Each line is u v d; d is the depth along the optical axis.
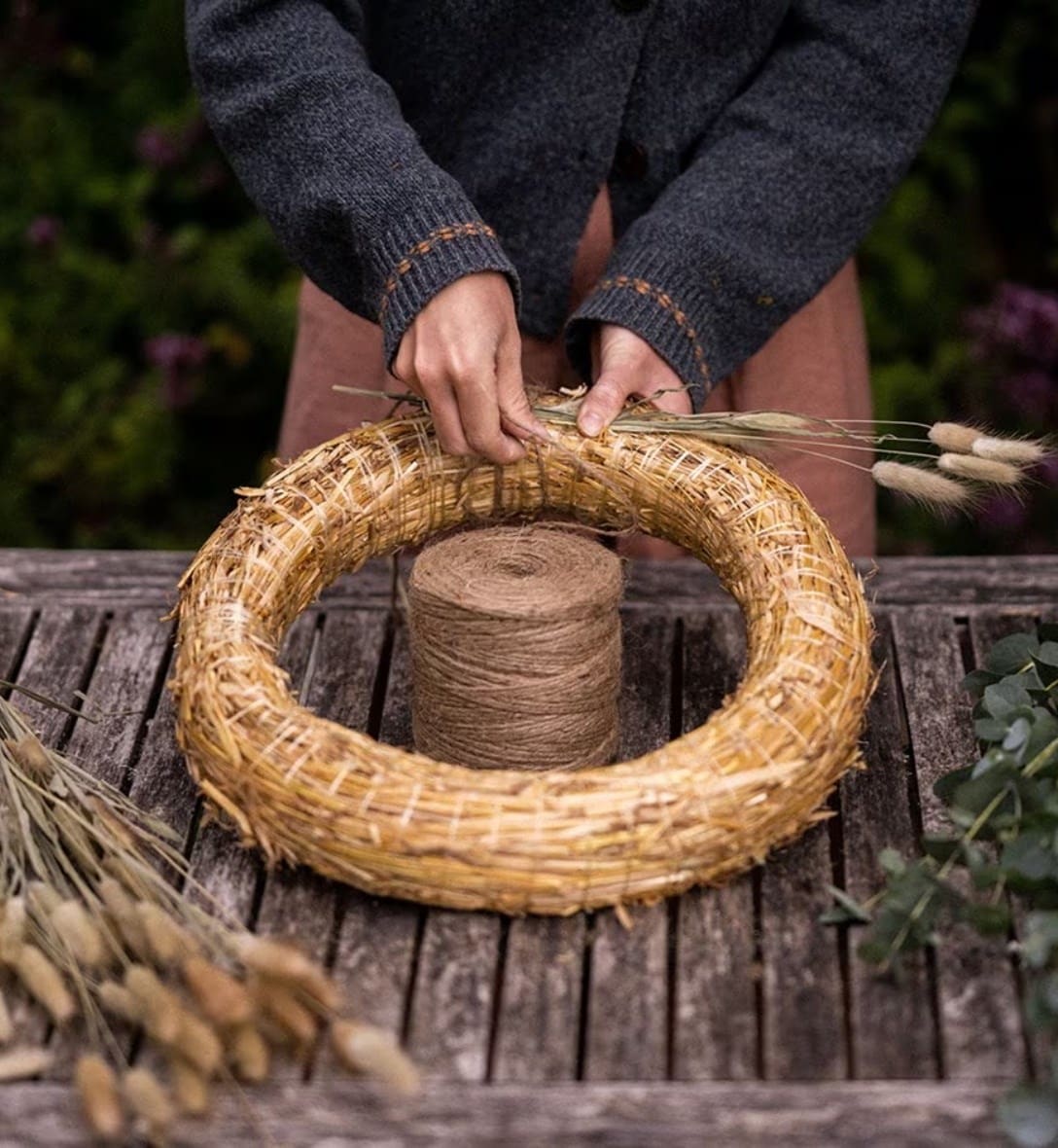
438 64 1.65
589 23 1.61
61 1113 1.08
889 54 1.63
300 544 1.42
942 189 3.27
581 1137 1.06
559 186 1.67
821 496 1.83
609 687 1.38
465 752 1.36
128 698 1.55
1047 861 1.19
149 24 3.25
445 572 1.35
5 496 3.12
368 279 1.48
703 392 1.57
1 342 3.14
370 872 1.22
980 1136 1.05
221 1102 1.08
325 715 1.53
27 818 1.27
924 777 1.42
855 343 1.91
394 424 1.51
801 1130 1.06
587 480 1.50
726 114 1.67
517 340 1.44
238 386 3.17
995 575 1.73
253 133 1.54
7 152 3.26
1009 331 2.92
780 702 1.27
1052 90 3.23
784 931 1.23
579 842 1.19
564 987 1.18
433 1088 1.09
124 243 3.27
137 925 1.15
